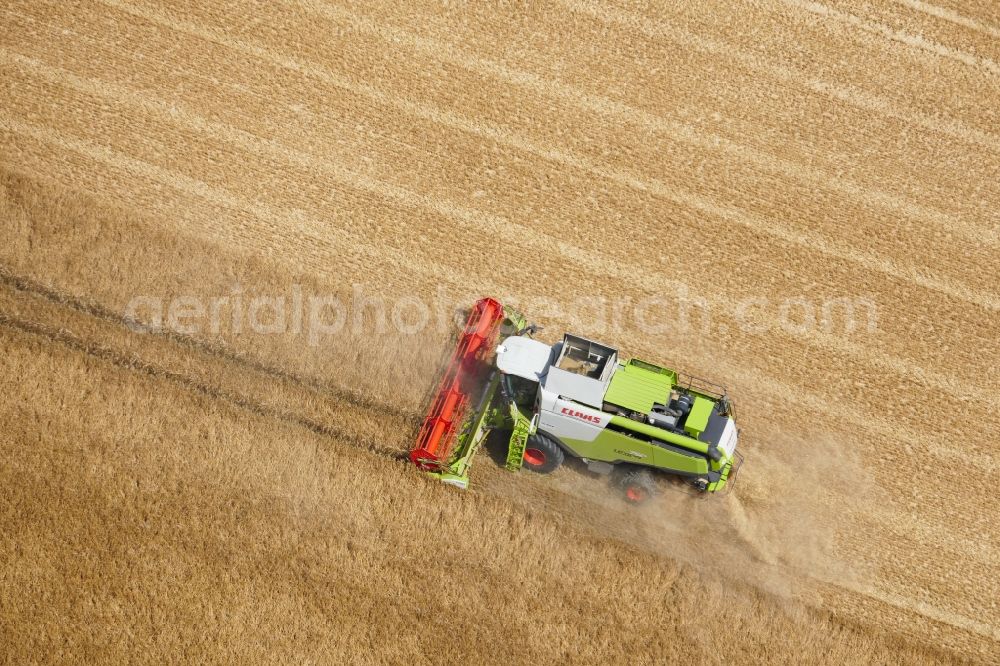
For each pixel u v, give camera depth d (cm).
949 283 4556
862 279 4528
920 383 4184
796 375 4156
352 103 4866
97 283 4091
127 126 4641
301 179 4569
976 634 3522
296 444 3703
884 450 3956
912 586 3606
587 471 3747
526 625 3397
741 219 4688
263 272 4212
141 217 4334
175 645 3291
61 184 4391
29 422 3656
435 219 4509
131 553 3428
